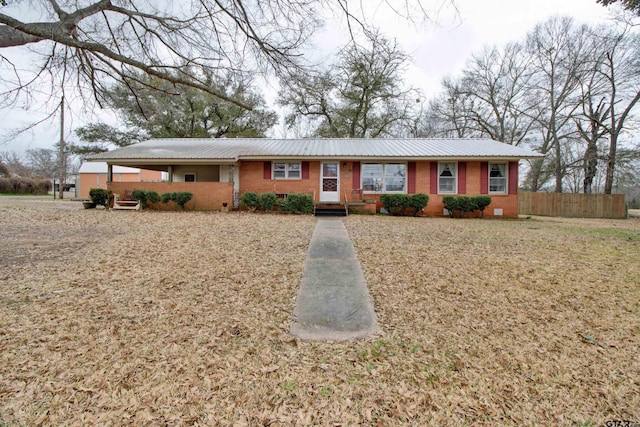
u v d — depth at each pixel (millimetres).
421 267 5203
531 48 22078
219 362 2625
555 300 3980
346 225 9664
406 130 27531
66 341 2830
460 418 2078
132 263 5078
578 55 19844
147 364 2553
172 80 7910
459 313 3623
